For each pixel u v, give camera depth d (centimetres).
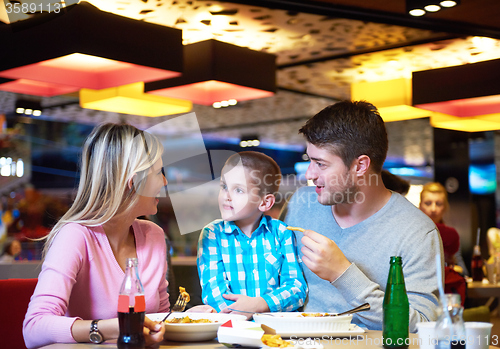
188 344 114
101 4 344
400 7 338
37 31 294
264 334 109
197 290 204
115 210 129
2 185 776
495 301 490
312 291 159
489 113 420
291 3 336
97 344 109
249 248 162
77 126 798
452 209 589
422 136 862
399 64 483
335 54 455
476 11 338
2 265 269
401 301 107
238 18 370
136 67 327
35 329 111
